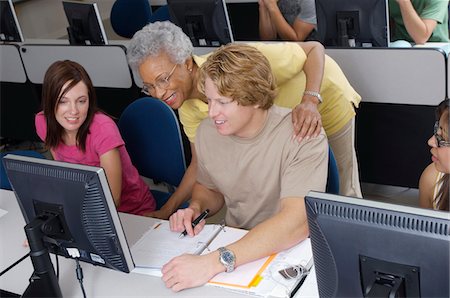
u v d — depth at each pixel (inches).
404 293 41.7
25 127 155.5
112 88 133.2
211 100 60.6
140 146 91.0
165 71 67.9
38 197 57.1
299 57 81.0
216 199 75.4
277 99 84.7
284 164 64.3
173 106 72.4
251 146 65.4
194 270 58.4
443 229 38.9
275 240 60.1
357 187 100.1
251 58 59.3
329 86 89.0
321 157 63.0
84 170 53.2
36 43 144.8
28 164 56.9
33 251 56.1
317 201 44.4
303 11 138.2
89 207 53.9
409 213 40.4
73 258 60.0
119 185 81.2
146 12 167.2
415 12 124.2
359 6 107.2
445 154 63.9
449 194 65.8
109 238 55.0
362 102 109.7
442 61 97.7
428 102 102.4
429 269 39.9
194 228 67.8
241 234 66.3
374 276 42.7
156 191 97.2
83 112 78.7
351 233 42.7
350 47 105.0
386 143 111.7
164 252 64.7
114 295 58.8
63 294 60.2
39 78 141.9
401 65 101.7
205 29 124.0
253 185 67.5
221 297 56.2
